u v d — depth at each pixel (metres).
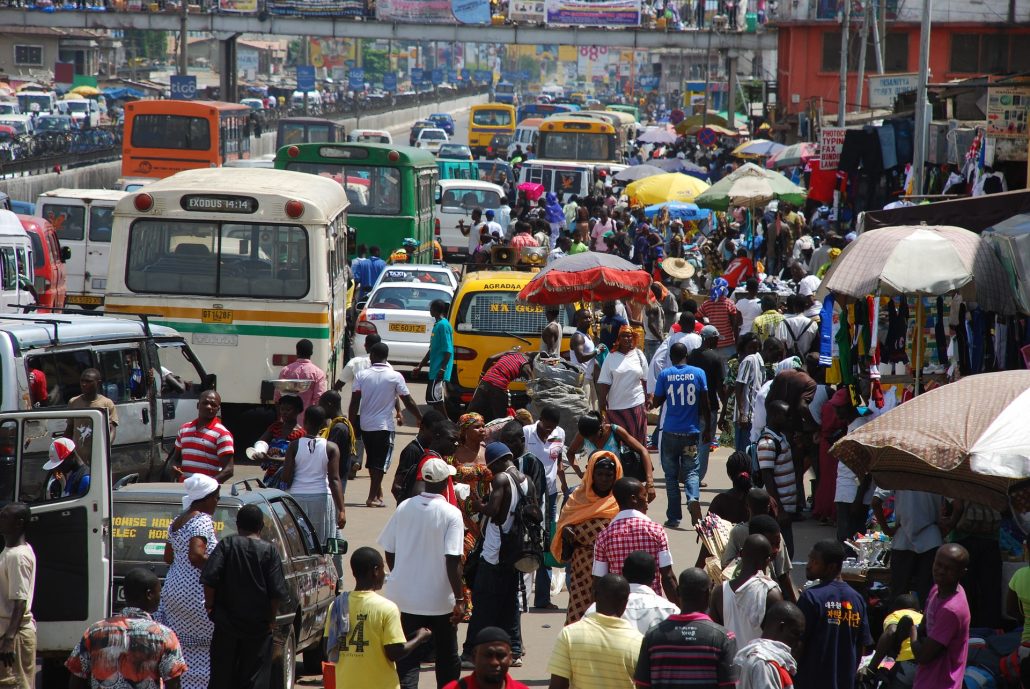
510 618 23.39
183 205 40.91
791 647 17.09
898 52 154.00
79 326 30.47
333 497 28.28
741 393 37.56
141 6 184.75
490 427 28.88
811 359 35.94
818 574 18.50
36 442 21.89
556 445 27.94
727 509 23.09
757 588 18.73
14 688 19.84
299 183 43.88
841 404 31.16
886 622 20.53
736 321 45.50
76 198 64.31
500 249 51.84
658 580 20.75
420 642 18.78
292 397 29.66
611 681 16.81
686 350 33.81
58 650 20.62
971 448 17.75
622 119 168.75
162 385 33.88
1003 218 30.12
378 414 35.56
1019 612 20.61
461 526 20.92
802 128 125.25
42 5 184.75
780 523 28.84
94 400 29.62
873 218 30.67
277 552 19.64
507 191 117.94
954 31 151.25
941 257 26.23
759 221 78.69
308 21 183.00
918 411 18.67
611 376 35.78
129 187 80.19
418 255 74.00
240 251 41.25
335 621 18.53
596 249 76.94
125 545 21.83
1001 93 50.16
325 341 41.28
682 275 60.12
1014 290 26.11
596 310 46.31
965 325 28.67
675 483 34.00
